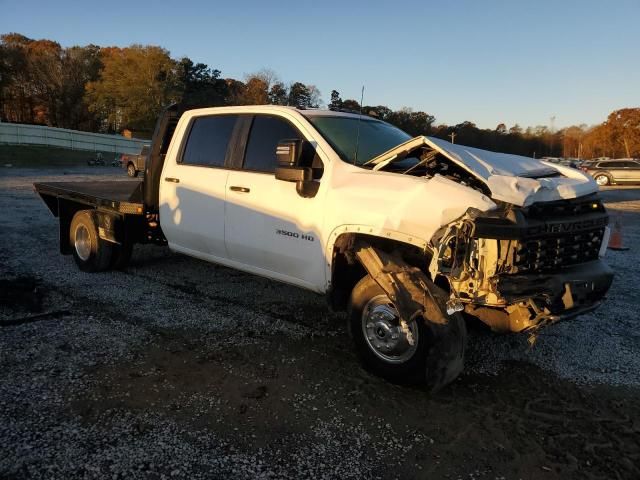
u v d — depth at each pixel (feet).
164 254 25.99
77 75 216.95
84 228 22.00
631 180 98.43
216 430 10.41
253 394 11.93
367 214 12.56
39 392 11.52
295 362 13.71
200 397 11.69
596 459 9.96
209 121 18.19
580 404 12.10
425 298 11.59
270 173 15.66
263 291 19.92
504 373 13.64
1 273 21.24
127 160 89.20
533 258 11.73
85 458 9.31
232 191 16.43
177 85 191.11
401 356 12.14
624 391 12.81
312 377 12.89
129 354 13.73
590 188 13.43
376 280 12.25
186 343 14.64
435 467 9.57
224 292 19.63
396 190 12.32
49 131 153.28
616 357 14.90
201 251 18.34
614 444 10.48
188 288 20.02
